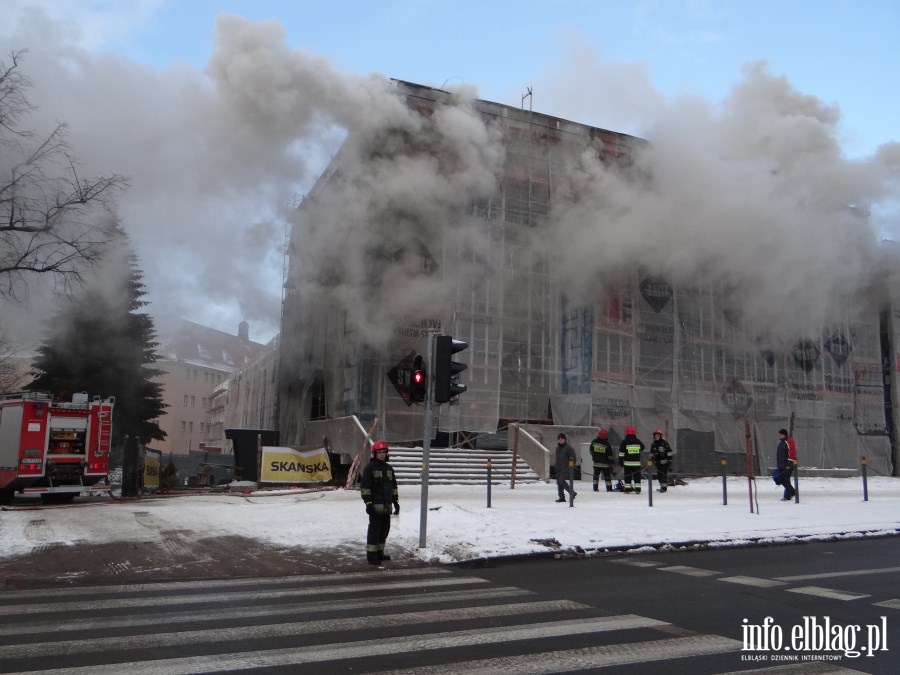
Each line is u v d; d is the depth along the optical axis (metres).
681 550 10.55
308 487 19.62
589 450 23.02
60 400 17.00
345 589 7.47
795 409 28.42
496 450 23.84
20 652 5.04
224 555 9.16
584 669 4.80
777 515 13.65
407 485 19.16
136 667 4.72
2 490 15.76
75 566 8.41
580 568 9.02
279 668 4.75
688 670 4.82
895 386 30.81
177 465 30.42
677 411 26.20
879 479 27.48
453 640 5.47
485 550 9.52
